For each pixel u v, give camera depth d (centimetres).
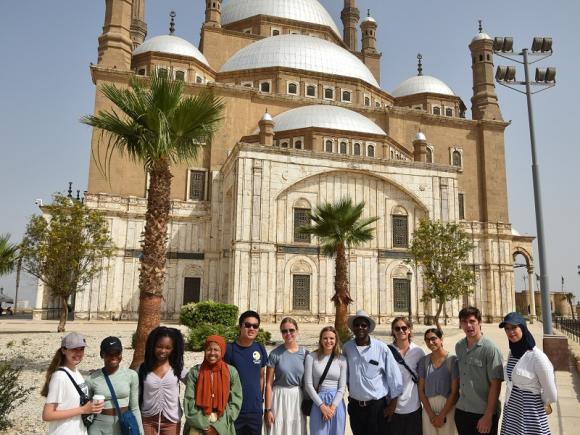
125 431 644
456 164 6091
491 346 731
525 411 703
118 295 4622
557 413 1195
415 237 3709
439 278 3516
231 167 4488
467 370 739
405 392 796
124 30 5278
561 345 1806
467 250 3562
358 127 5003
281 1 7144
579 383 1582
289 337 791
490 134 6172
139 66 5638
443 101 6731
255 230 4066
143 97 1585
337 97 6016
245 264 4006
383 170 4469
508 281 5731
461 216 5944
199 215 4928
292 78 5906
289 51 6066
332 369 774
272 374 784
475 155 6162
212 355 700
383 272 4378
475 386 730
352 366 796
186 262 4816
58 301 5284
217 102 1689
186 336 2495
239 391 716
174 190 4991
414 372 803
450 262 3466
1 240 2905
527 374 706
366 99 6231
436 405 772
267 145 4422
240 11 7106
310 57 6081
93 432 642
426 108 6675
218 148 5162
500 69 2078
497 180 6059
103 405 643
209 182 5050
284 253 4156
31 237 3184
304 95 5912
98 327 3681
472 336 745
